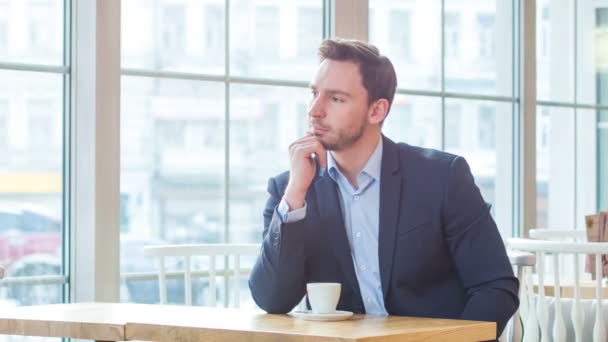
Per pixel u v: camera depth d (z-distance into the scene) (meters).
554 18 5.70
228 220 4.52
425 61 5.16
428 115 5.17
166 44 4.32
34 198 4.02
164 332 2.33
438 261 2.65
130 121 4.24
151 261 4.34
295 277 2.61
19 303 4.00
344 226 2.67
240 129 4.53
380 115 2.65
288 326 2.29
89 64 3.95
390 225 2.62
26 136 4.01
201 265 4.44
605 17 5.88
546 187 5.70
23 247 4.02
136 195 4.30
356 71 2.61
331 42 2.65
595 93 5.89
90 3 3.94
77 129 3.99
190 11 4.37
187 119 4.39
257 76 4.56
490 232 2.64
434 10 5.19
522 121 5.48
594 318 4.09
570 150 5.79
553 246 3.85
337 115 2.60
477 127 5.36
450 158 2.70
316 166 2.72
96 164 3.94
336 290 2.50
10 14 3.98
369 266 2.67
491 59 5.42
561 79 5.75
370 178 2.67
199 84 4.41
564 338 3.87
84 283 3.98
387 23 5.01
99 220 3.95
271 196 2.82
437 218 2.62
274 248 2.61
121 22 4.09
